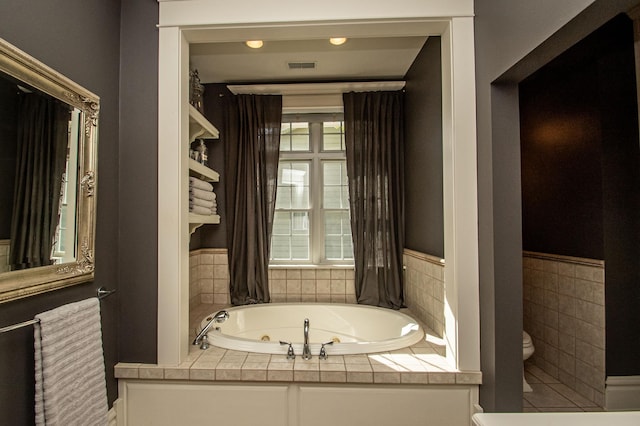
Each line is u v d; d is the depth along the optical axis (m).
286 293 2.85
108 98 1.56
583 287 2.18
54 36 1.21
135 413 1.60
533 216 2.66
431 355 1.74
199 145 2.54
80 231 1.30
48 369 1.04
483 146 1.56
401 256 2.69
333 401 1.57
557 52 1.20
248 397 1.59
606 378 2.02
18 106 1.04
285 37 1.74
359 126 2.75
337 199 3.00
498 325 1.48
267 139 2.81
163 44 1.65
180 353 1.63
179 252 1.63
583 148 2.20
